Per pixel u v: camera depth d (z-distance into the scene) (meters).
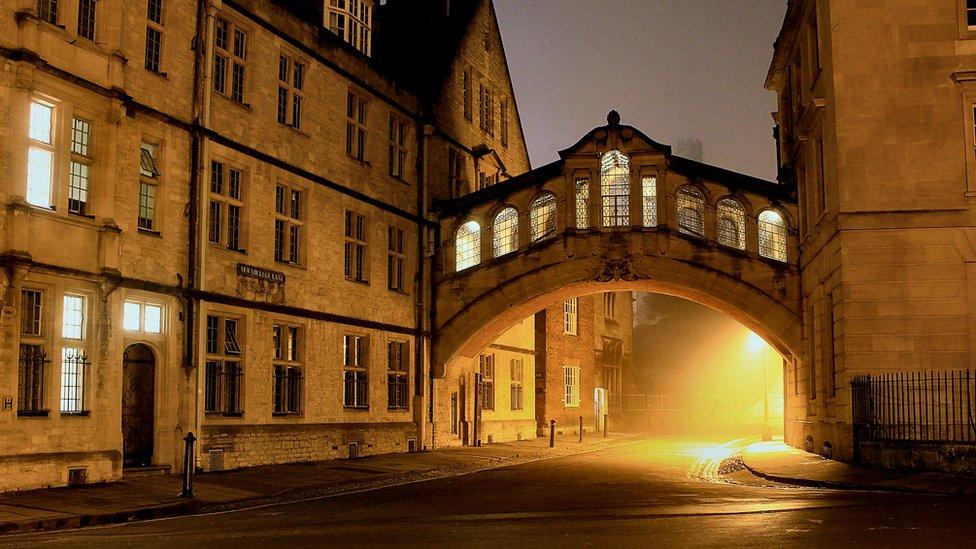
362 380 27.83
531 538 10.64
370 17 30.55
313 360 25.20
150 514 14.43
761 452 27.56
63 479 17.11
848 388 21.75
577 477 21.03
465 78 35.03
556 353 42.81
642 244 29.50
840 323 22.39
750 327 30.66
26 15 16.89
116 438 18.44
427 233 31.45
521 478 20.80
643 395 56.72
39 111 17.45
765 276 29.08
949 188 21.84
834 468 20.53
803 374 28.44
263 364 23.20
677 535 10.59
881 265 21.88
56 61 17.50
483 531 11.38
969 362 21.23
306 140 25.42
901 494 15.64
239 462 22.11
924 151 22.03
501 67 38.50
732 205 30.05
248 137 23.08
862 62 22.45
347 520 12.89
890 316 21.66
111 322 18.48
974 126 22.00
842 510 12.81
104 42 18.77
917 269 21.73
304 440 24.53
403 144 30.91
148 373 20.08
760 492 16.48
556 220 30.39
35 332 17.17
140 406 19.86
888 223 21.94
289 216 24.66
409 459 26.16
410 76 33.16
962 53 22.12
